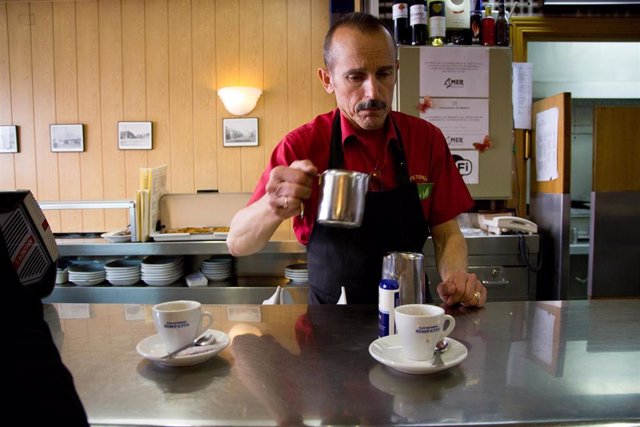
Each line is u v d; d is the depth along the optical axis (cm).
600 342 95
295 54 357
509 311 117
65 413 48
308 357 87
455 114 252
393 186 143
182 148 362
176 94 360
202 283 253
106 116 363
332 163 142
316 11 356
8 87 365
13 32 362
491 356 87
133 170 364
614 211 273
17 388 45
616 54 393
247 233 122
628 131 271
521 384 75
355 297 139
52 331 103
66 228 371
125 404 70
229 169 362
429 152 153
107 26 359
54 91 363
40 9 360
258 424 64
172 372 81
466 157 255
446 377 78
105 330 104
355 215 87
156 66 359
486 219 260
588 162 421
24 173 368
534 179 281
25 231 121
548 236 260
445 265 143
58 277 252
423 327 79
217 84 358
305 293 248
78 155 366
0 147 366
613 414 66
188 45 358
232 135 359
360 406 68
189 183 363
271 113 359
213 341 89
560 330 102
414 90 250
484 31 254
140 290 247
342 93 126
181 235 251
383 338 91
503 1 255
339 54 123
